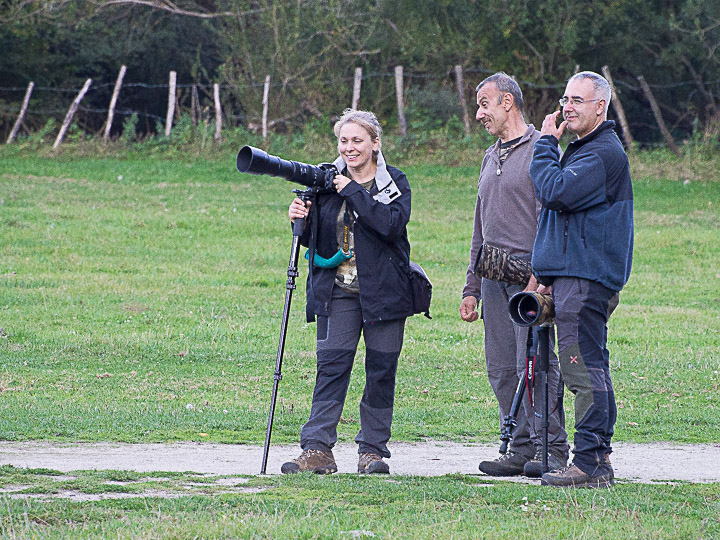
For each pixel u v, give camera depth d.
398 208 19.52
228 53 140.12
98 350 38.28
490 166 20.84
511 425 19.11
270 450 23.17
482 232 21.48
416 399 31.97
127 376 34.28
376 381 19.81
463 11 132.38
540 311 18.11
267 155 18.97
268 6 134.38
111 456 21.30
